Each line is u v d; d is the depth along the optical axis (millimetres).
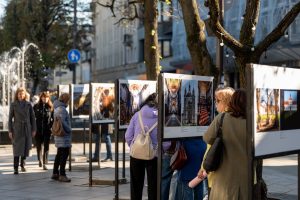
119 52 67812
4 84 27000
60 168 12430
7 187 11625
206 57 10422
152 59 13531
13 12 43125
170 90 7566
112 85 12180
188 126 7875
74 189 11383
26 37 42188
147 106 8867
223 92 6379
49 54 41625
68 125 12430
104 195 10664
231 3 11188
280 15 24594
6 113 22391
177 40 36250
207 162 5832
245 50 9062
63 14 42469
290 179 12781
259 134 5672
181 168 7957
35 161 16406
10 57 39406
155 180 8844
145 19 13562
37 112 14852
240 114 5844
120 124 10188
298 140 6422
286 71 6145
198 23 10438
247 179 5734
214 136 5906
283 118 6117
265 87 5785
